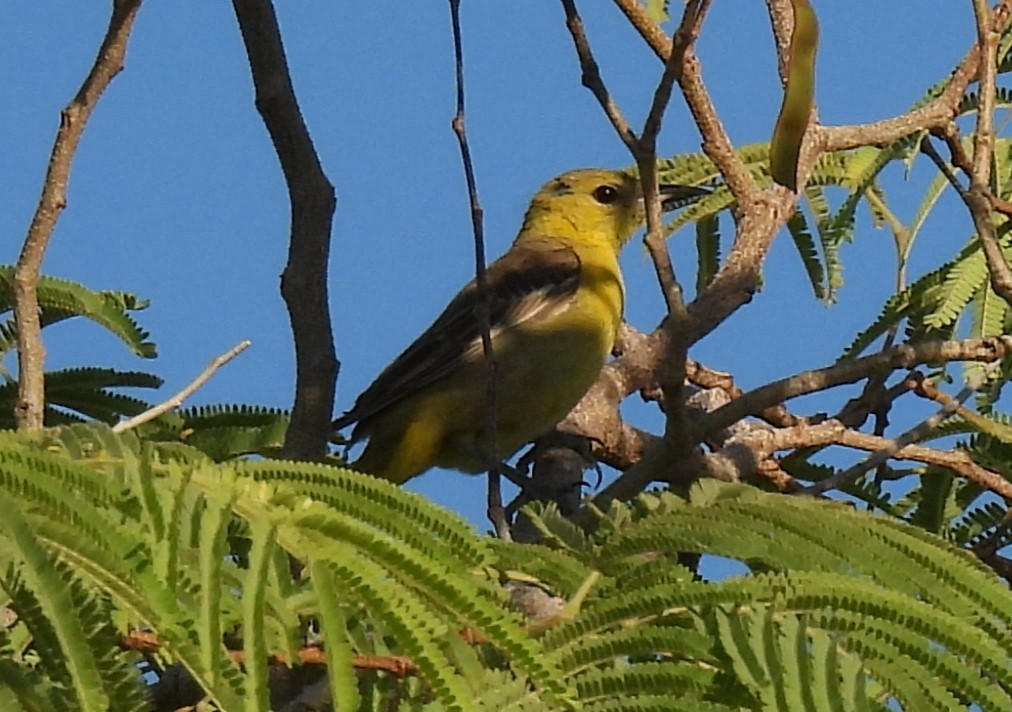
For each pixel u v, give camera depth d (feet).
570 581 17.28
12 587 11.98
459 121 27.73
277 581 14.93
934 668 15.44
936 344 35.65
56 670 12.22
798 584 15.76
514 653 13.69
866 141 39.60
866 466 35.47
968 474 35.88
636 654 15.55
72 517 12.15
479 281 27.61
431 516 15.19
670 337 32.40
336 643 12.67
